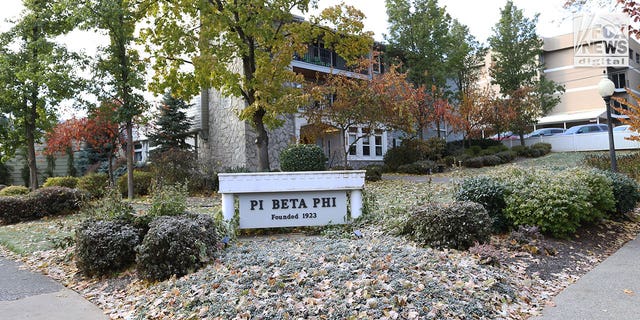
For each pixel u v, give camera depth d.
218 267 5.36
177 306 4.45
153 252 5.48
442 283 4.50
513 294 4.64
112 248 6.00
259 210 7.95
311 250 5.86
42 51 16.17
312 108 18.47
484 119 24.66
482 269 5.16
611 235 7.67
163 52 15.87
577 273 5.68
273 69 15.21
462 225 6.16
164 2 15.51
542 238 6.85
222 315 4.00
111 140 20.20
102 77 15.82
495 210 7.44
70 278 6.12
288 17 15.43
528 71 28.52
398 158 22.30
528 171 8.54
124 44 15.87
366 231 7.54
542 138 29.47
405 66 25.75
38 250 7.73
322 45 24.53
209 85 15.47
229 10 14.83
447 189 12.95
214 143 21.56
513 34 28.14
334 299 4.07
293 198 8.04
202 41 14.49
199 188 16.36
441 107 22.91
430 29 24.83
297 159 16.02
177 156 16.81
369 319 3.70
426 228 6.37
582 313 4.28
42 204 11.75
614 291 4.90
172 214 6.72
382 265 4.84
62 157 25.91
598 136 27.00
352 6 16.48
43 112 17.33
